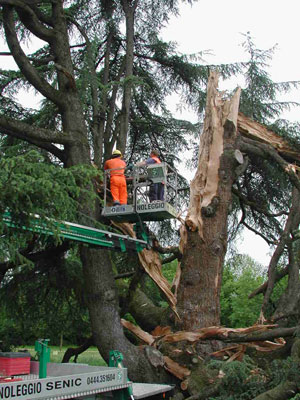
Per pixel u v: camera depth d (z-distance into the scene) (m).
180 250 11.09
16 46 10.84
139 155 16.61
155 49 15.74
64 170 5.78
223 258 11.09
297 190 13.18
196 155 16.09
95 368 5.98
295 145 12.59
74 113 11.48
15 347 14.09
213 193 11.16
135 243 9.45
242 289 26.88
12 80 13.34
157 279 10.82
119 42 16.28
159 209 8.66
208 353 10.17
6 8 10.70
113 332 10.07
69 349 13.78
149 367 9.66
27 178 5.25
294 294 12.11
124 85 13.74
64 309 14.69
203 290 10.70
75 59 15.42
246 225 15.41
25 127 10.42
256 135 12.30
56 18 12.17
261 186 15.26
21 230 6.04
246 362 9.47
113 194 9.26
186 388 9.14
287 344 10.07
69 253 14.02
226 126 11.47
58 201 5.70
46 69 12.95
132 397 5.94
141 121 15.71
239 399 7.93
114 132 14.82
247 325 26.27
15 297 13.20
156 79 16.31
